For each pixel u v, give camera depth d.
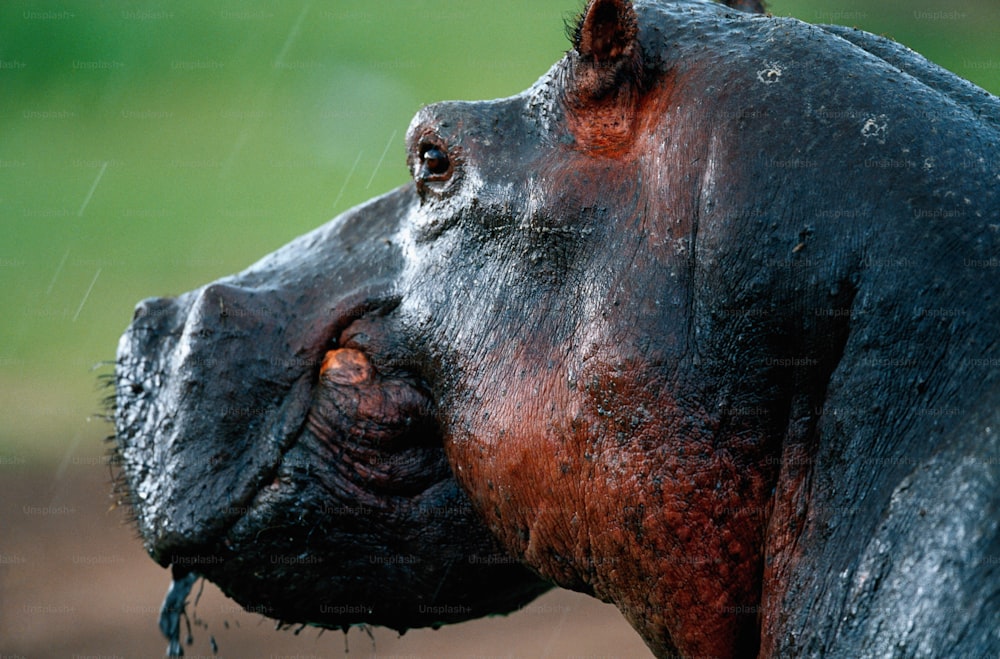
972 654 10.76
